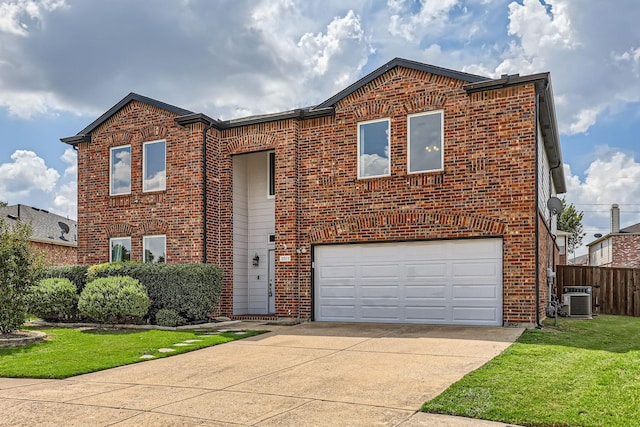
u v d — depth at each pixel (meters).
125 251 16.52
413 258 13.27
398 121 13.48
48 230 30.17
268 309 16.22
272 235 16.41
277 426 5.30
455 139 12.77
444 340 10.21
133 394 6.78
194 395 6.66
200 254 15.16
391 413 5.63
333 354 9.20
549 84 12.16
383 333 11.48
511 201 12.09
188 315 13.68
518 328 11.55
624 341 10.28
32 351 10.08
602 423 5.04
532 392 6.10
